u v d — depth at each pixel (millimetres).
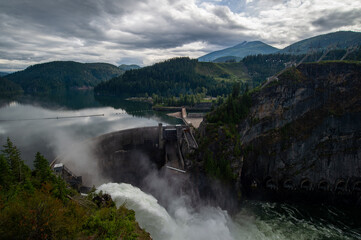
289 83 106625
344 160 98875
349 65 102000
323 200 94000
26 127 165375
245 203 91000
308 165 102312
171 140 117000
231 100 108125
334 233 72938
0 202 33750
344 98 101438
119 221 40062
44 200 33906
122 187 72938
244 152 102688
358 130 98000
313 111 105500
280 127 106875
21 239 28516
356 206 89438
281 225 76812
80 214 39156
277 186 102562
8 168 49531
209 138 98062
